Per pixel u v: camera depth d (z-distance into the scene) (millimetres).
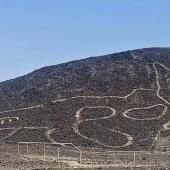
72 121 115000
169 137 107125
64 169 57031
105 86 133875
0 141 102438
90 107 122375
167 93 130875
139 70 142875
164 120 116750
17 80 151375
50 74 147375
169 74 141000
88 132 108688
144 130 111062
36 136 106750
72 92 132000
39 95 133375
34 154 77438
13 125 114562
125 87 133125
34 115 120312
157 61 148125
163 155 85812
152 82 136250
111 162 71188
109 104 123812
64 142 103000
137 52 156625
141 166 65062
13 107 127812
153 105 124250
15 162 62031
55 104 125750
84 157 77875
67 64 154500
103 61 151125
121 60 150250
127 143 103625
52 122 115000
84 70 145500
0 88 146625
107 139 105375
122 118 116688
